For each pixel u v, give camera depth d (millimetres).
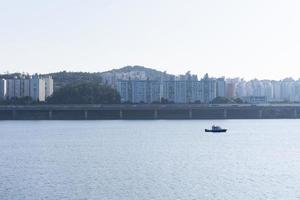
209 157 174750
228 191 119688
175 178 133750
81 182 128000
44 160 166625
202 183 127750
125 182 128250
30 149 199125
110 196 114062
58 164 157500
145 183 127125
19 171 144500
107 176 136125
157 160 166125
